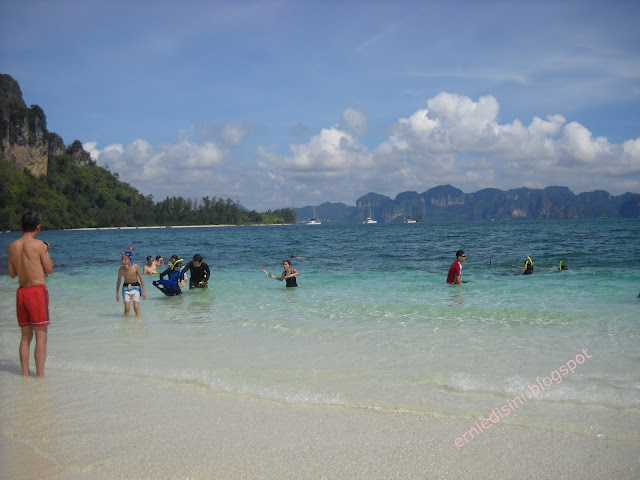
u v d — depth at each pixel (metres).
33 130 178.00
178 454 3.96
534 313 9.25
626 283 12.66
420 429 4.36
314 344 7.46
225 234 77.12
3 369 6.46
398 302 10.91
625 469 3.59
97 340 8.04
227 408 4.94
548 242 31.59
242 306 11.12
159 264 21.33
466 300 10.92
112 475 3.65
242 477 3.59
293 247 34.16
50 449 4.08
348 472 3.64
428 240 38.56
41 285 6.12
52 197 161.25
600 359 6.25
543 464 3.70
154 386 5.65
